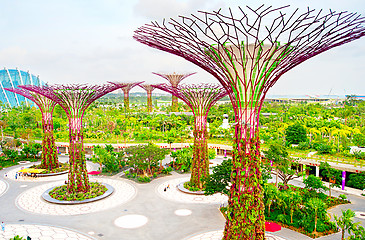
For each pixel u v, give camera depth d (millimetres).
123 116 94688
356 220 27531
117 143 60062
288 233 24719
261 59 17594
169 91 35062
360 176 35781
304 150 50844
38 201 32781
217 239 23766
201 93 33812
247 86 18016
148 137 67688
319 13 13891
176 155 48656
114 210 30359
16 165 50438
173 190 37250
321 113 105125
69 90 31406
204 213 29594
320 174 41250
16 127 77562
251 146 18312
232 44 17891
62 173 44719
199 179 36344
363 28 16266
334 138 58406
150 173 44531
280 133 64438
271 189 27516
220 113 100188
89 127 84188
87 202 32375
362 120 81750
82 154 33906
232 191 19078
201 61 18469
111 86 34219
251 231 18203
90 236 24375
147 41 18391
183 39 16531
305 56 17688
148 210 30391
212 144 59344
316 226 25594
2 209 30234
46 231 25062
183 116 91375
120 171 46719
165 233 25062
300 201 26500
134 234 24859
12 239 19594
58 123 79188
